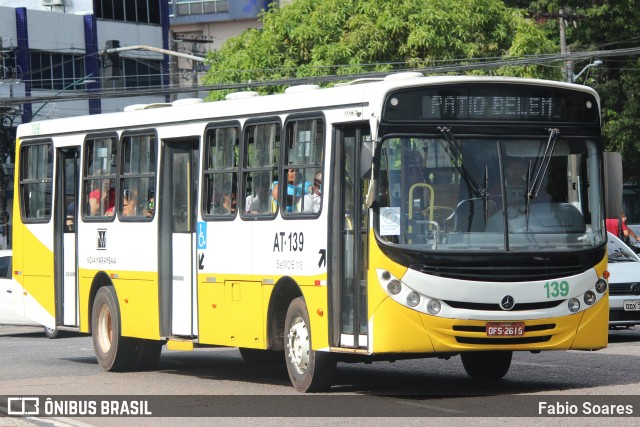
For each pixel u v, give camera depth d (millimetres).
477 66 30125
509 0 54594
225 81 39688
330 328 14414
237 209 16219
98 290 19484
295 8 39250
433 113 13883
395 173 13727
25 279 21328
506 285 13672
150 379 17703
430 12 37500
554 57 29625
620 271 22547
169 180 17891
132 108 18953
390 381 16156
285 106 15391
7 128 51844
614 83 51062
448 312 13570
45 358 21672
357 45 37562
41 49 60406
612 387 14727
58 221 20516
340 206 14438
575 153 14289
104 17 64000
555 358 18750
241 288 16094
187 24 82938
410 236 13648
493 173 13906
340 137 14500
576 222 14148
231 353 22297
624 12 51094
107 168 19297
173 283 17797
